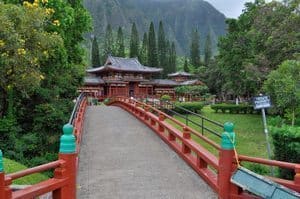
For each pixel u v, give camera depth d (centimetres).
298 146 1007
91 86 6700
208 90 7488
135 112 2192
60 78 2233
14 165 1213
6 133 1738
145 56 9369
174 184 860
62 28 1953
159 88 7631
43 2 1781
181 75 8088
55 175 647
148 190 817
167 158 1116
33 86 1625
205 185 852
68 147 659
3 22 1391
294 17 2853
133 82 7025
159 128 1497
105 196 781
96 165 1043
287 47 2853
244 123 3362
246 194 691
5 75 1539
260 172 1111
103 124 1864
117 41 10719
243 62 3656
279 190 580
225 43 4172
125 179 902
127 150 1233
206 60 10444
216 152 1817
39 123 1853
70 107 2116
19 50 1447
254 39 3266
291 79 1880
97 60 8800
